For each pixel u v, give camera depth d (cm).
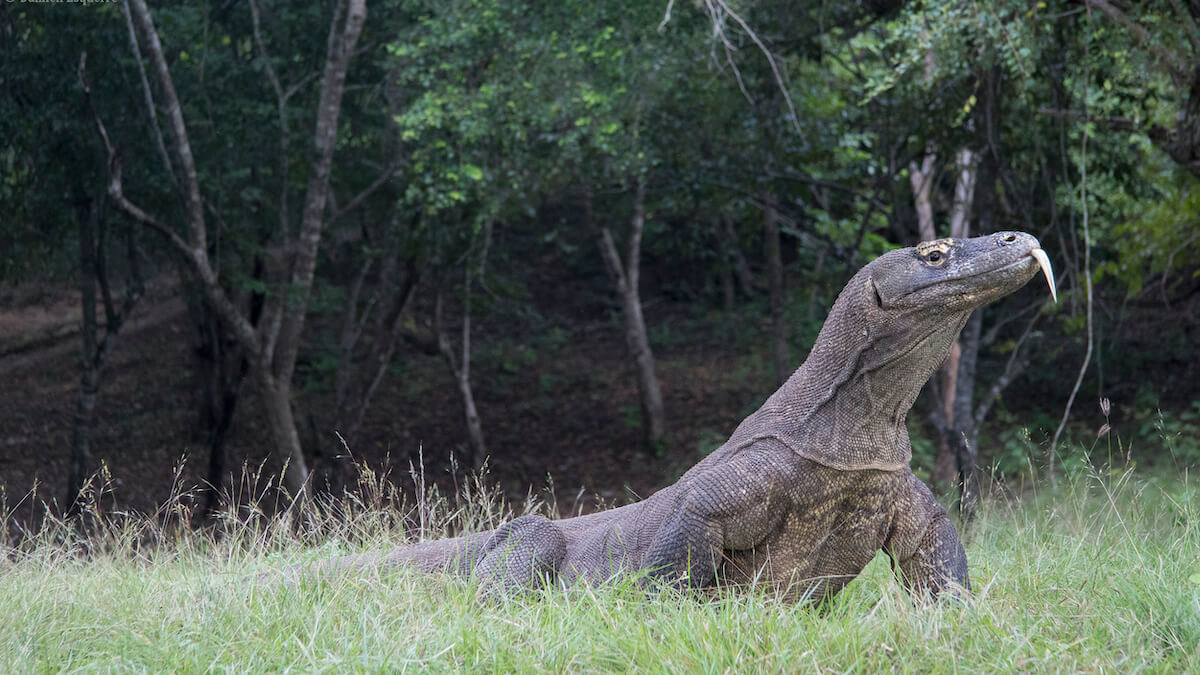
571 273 3416
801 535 469
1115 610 439
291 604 477
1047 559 551
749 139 1620
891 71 1334
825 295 2181
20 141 1399
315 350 2697
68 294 2838
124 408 2283
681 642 393
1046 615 429
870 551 476
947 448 1491
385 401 2517
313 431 1864
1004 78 1259
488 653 407
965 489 752
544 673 388
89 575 628
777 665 375
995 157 1314
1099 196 1535
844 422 457
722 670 376
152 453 2045
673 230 2966
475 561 558
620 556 512
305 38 1566
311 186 1443
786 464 461
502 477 2114
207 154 1512
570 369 2770
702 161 1683
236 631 452
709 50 1433
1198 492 710
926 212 1591
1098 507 682
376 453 2225
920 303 436
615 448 2255
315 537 658
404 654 406
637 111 1456
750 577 478
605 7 1349
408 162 1627
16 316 2705
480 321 3072
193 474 1939
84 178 1454
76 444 1644
